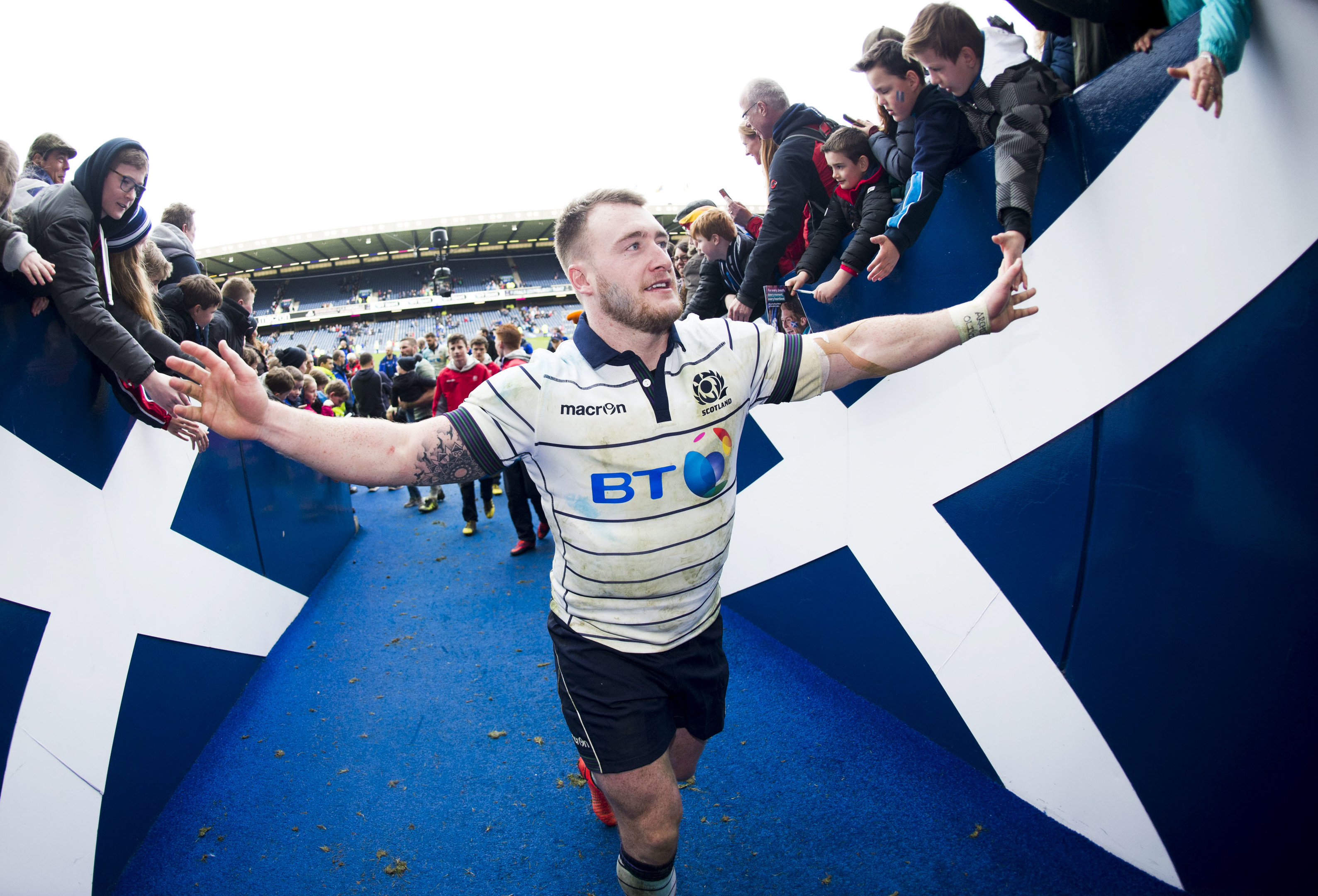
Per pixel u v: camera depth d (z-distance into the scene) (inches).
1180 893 63.9
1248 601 55.1
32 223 79.3
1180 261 55.7
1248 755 56.7
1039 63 63.8
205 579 117.3
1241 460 54.1
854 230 99.3
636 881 56.4
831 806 83.0
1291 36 44.6
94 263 83.3
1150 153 56.2
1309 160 46.0
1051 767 75.4
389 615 161.3
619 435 50.6
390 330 1407.5
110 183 83.0
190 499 115.9
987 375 76.1
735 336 55.7
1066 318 66.3
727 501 55.4
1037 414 71.1
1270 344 50.8
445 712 115.2
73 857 72.6
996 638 80.2
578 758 99.5
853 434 99.2
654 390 51.2
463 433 50.9
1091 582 68.2
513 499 194.4
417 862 81.3
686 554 54.4
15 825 65.1
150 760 91.5
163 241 150.5
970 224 74.9
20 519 71.9
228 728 114.8
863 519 99.7
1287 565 52.1
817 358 56.7
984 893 67.8
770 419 118.8
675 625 57.6
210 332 151.6
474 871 79.3
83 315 79.7
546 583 173.5
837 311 99.2
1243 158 49.8
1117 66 57.6
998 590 79.0
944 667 88.8
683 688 59.4
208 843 86.4
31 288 78.5
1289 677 52.9
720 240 129.1
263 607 143.3
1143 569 63.2
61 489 80.1
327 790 96.1
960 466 81.8
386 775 98.8
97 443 89.7
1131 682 65.4
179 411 45.9
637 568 53.8
